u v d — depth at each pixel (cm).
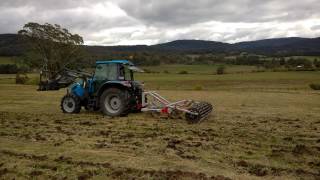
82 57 5838
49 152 807
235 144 886
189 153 799
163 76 6594
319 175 659
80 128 1095
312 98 2177
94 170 679
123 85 1298
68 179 633
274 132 1047
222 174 657
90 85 1378
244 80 5478
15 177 643
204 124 1178
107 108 1334
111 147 852
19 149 833
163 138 952
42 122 1207
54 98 2083
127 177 641
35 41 5697
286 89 3688
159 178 636
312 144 900
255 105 1744
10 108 1602
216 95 2470
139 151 814
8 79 5350
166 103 1305
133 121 1222
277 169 690
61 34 5700
